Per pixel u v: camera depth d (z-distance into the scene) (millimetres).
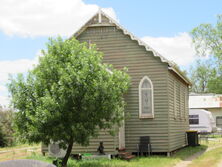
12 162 5172
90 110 14070
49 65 14609
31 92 14594
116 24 21438
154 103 20750
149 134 20656
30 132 14141
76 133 13898
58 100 13820
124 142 20781
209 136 42500
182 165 17219
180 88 25812
